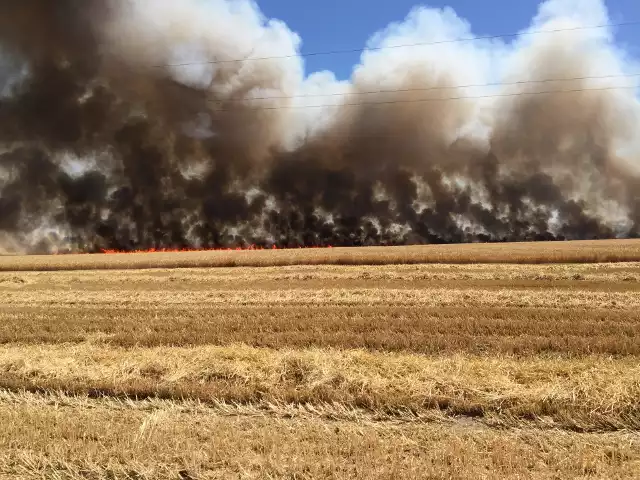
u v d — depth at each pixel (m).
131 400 8.16
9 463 5.86
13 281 28.78
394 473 5.38
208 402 8.04
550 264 31.95
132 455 5.90
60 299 20.48
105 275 31.09
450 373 8.75
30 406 7.84
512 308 15.80
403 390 8.12
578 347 10.59
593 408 7.32
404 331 12.59
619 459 5.85
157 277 28.70
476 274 26.00
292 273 28.44
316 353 9.85
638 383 7.92
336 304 17.47
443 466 5.57
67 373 9.44
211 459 5.83
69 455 5.97
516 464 5.64
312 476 5.44
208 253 53.47
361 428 6.86
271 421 7.20
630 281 23.28
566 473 5.46
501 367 8.98
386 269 29.36
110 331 13.59
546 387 7.99
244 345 10.85
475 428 7.04
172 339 12.20
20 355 10.59
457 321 13.44
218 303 18.58
